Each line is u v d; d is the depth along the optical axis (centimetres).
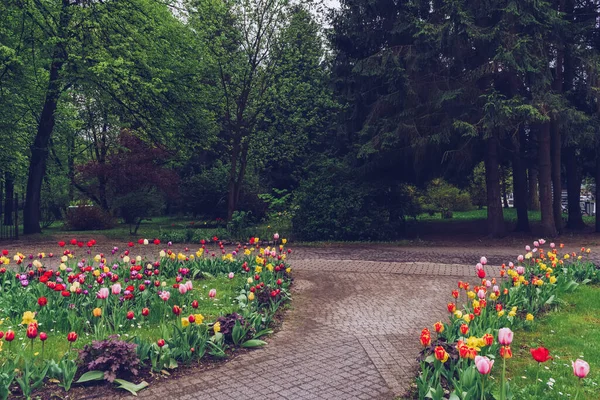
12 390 467
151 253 1457
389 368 555
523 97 1648
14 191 2886
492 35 1552
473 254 1470
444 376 486
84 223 2548
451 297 912
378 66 1756
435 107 1681
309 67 2262
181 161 2567
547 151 1866
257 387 501
